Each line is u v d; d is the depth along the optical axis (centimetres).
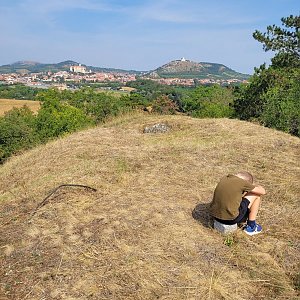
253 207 471
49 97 4228
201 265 401
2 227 496
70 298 346
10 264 401
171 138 1091
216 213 470
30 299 346
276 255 427
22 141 3178
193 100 4456
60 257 411
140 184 658
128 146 982
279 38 2184
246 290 368
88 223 493
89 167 779
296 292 367
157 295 353
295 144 959
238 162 796
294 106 1476
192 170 733
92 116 4450
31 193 644
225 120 1284
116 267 392
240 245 446
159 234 461
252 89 2192
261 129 1136
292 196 605
